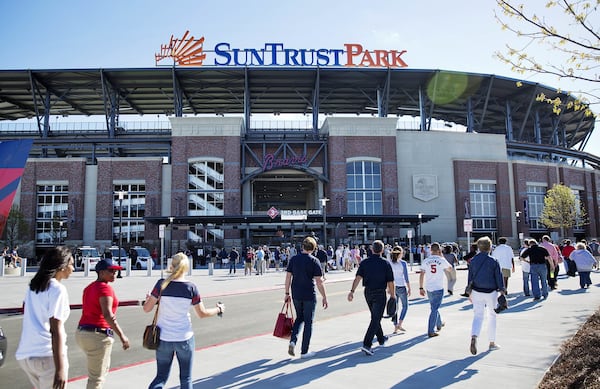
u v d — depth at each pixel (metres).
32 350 4.32
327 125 56.91
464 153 58.81
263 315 14.45
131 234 53.16
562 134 75.88
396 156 56.09
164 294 5.23
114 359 8.66
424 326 11.15
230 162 53.94
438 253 10.05
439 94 65.50
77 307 17.05
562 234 61.75
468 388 6.12
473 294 8.38
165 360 5.17
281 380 6.76
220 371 7.36
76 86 60.50
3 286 24.33
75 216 52.56
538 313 12.38
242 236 52.50
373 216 46.62
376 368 7.30
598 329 9.01
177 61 56.25
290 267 8.40
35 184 53.22
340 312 14.49
